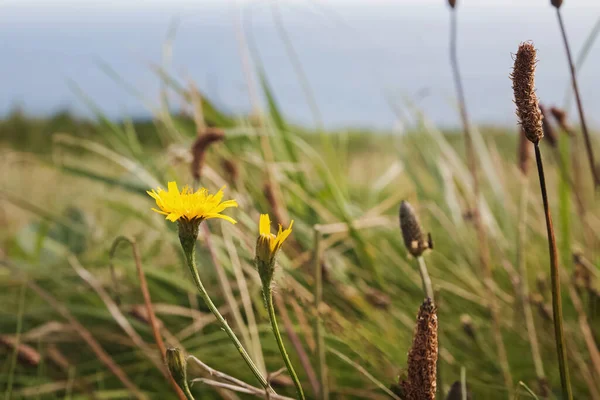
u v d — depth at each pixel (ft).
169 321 2.33
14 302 2.47
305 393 1.88
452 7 1.95
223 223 2.02
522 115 1.18
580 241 2.58
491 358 1.95
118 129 2.70
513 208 2.65
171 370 1.12
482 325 2.16
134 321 2.11
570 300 2.21
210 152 2.45
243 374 1.91
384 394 1.81
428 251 1.38
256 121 2.71
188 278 2.29
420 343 1.16
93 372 2.10
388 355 1.88
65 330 2.11
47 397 1.98
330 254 2.45
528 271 2.44
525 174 1.93
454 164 2.77
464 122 2.08
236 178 2.29
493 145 2.79
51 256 2.87
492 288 2.10
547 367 1.94
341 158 3.22
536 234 2.65
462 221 2.61
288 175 2.61
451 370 1.89
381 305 2.12
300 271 2.22
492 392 1.88
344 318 2.10
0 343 1.85
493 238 2.30
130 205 2.52
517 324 2.05
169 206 1.08
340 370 1.94
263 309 2.04
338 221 2.52
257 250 1.09
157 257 2.77
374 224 2.44
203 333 2.23
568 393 1.25
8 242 3.10
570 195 2.45
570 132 2.08
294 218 2.52
